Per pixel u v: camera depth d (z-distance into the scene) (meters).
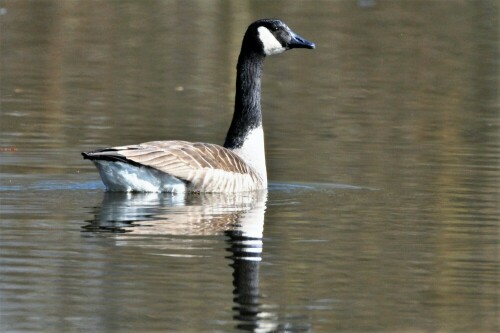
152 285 11.23
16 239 13.08
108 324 9.98
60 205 15.14
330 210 15.35
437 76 29.17
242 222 14.38
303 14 36.84
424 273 12.02
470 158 19.83
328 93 26.81
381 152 20.31
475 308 10.79
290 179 17.70
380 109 25.02
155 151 15.76
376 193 16.72
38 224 13.93
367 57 31.39
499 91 27.58
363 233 13.92
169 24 35.19
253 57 18.08
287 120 23.45
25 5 37.09
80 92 26.03
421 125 23.25
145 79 27.97
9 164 18.22
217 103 25.22
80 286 11.15
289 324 10.14
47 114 23.27
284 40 18.19
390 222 14.64
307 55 31.58
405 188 17.11
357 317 10.43
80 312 10.31
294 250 12.90
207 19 36.00
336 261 12.46
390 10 38.41
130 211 14.81
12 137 20.67
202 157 16.11
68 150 19.59
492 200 16.20
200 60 30.58
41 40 32.41
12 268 11.77
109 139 20.77
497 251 13.05
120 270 11.77
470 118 24.22
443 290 11.38
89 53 31.08
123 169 15.84
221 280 11.47
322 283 11.52
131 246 12.87
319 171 18.42
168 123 22.62
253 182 16.69
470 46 32.97
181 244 13.00
